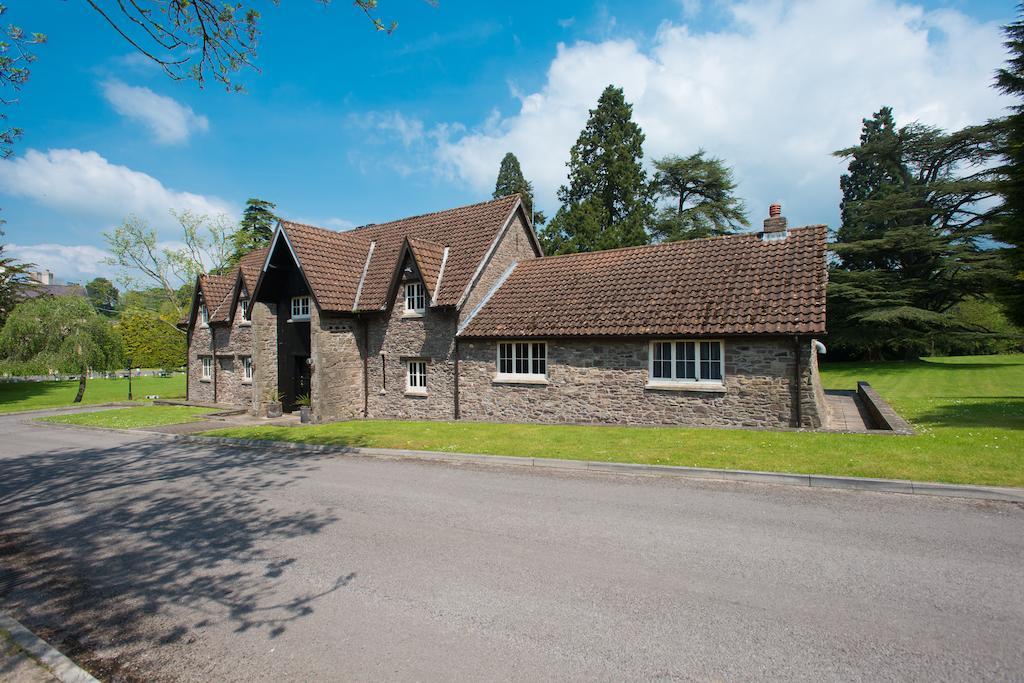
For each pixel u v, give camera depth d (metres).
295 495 9.73
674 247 19.19
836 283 41.34
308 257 21.64
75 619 5.48
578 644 4.60
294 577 6.21
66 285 80.44
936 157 42.12
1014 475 8.70
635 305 16.97
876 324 40.66
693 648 4.48
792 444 11.82
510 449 12.70
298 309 23.53
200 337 30.11
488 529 7.51
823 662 4.24
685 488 9.27
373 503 9.01
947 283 40.44
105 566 6.84
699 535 7.02
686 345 15.90
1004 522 7.16
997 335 39.16
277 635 4.97
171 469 12.68
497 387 19.02
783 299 14.88
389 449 13.34
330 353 21.08
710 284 16.52
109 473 12.52
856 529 7.06
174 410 25.84
